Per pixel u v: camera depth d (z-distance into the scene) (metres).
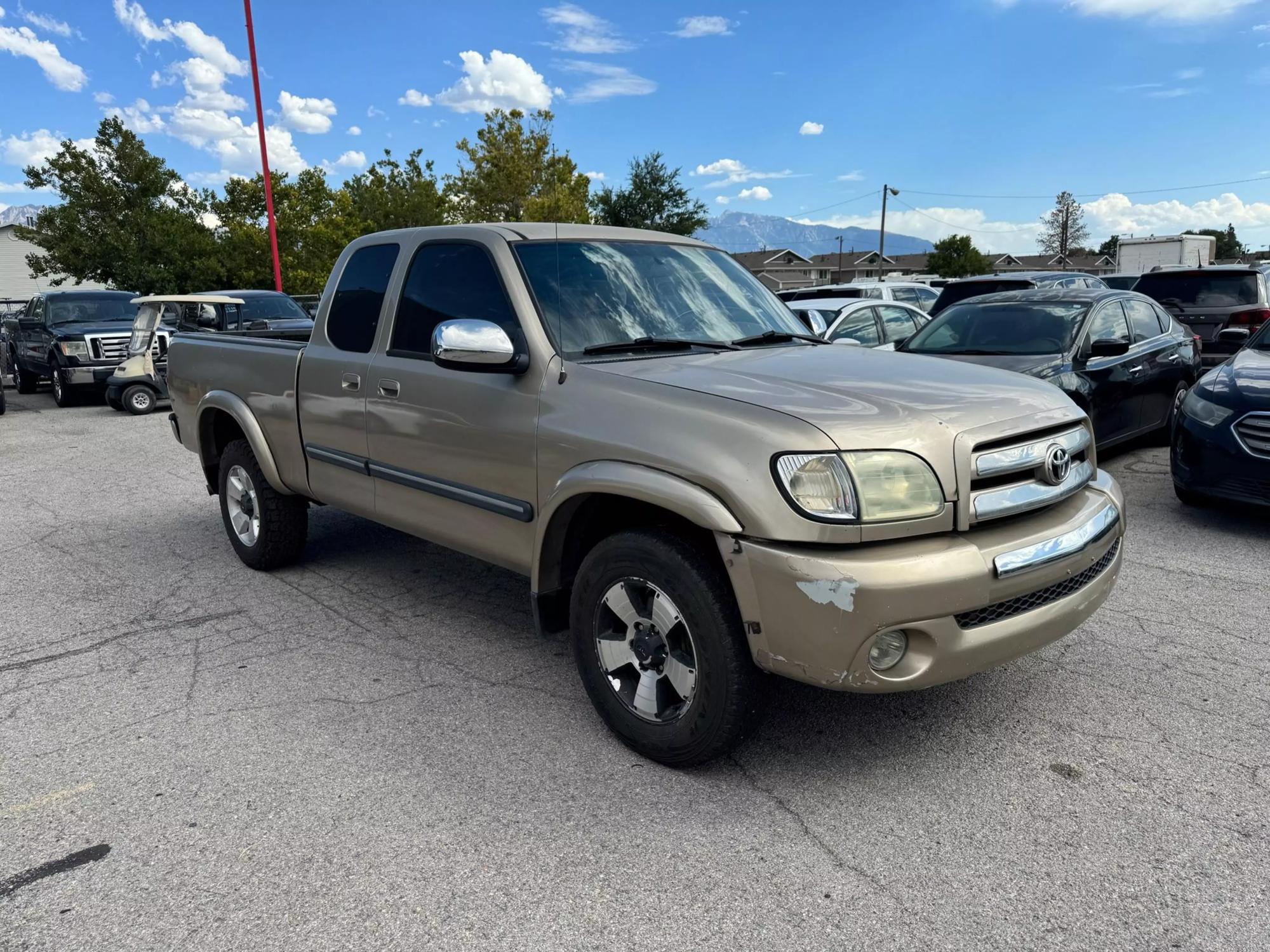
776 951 2.22
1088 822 2.74
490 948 2.25
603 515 3.34
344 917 2.37
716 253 4.46
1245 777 2.96
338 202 29.25
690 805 2.86
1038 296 7.99
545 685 3.76
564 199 32.78
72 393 15.06
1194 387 6.12
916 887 2.45
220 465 5.49
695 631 2.84
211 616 4.63
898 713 3.46
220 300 12.82
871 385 3.02
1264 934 2.25
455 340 3.16
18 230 29.08
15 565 5.63
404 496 4.05
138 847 2.68
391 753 3.21
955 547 2.65
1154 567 5.13
